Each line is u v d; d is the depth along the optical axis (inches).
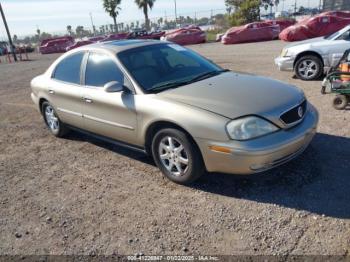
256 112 136.6
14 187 177.0
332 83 232.1
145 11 2034.9
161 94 158.4
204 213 136.6
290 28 741.9
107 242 126.2
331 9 1210.6
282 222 126.0
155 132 163.0
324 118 220.8
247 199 142.1
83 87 193.8
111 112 176.7
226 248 116.6
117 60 177.0
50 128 245.3
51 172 189.6
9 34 1060.5
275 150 133.4
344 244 111.9
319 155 169.8
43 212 150.3
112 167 186.4
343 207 129.9
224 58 569.3
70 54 211.5
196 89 158.2
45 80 227.3
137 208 145.2
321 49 321.1
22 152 224.7
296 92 157.1
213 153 139.3
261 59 505.7
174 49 199.6
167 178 165.9
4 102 383.9
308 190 142.9
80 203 154.1
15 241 132.6
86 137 237.5
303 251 111.1
